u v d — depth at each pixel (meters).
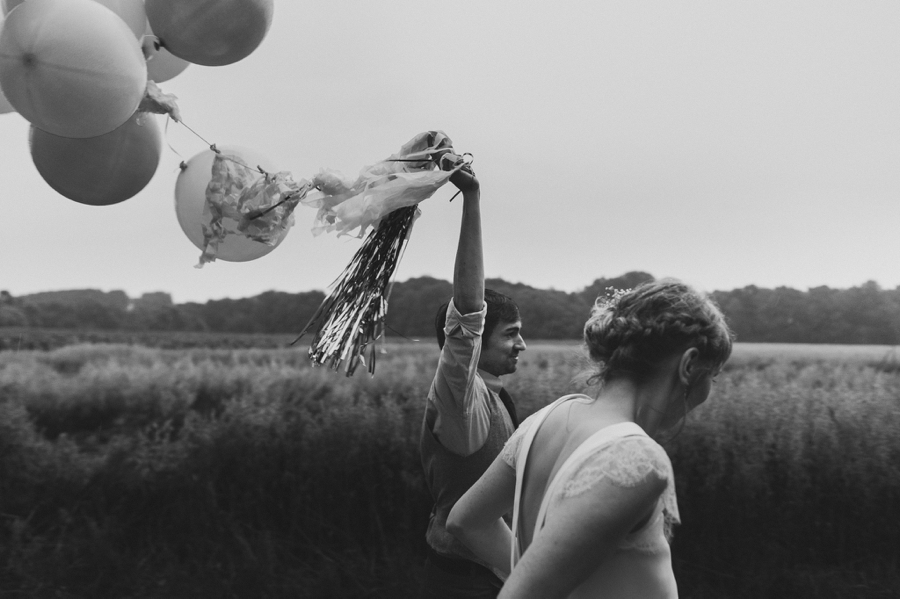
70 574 3.92
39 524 4.38
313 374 6.94
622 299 1.29
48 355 12.20
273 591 3.89
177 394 7.24
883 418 4.48
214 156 1.95
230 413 4.89
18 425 4.86
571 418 1.26
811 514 4.15
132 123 2.04
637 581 1.12
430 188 1.57
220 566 4.06
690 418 4.34
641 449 1.10
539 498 1.24
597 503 1.07
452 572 2.10
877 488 4.15
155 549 4.27
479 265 1.88
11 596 3.76
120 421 6.05
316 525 4.39
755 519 4.07
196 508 4.34
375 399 5.74
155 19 1.94
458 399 2.01
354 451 4.38
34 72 1.68
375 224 1.58
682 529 4.13
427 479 2.22
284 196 1.68
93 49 1.69
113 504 4.47
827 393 5.16
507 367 2.30
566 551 1.06
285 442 4.51
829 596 3.88
